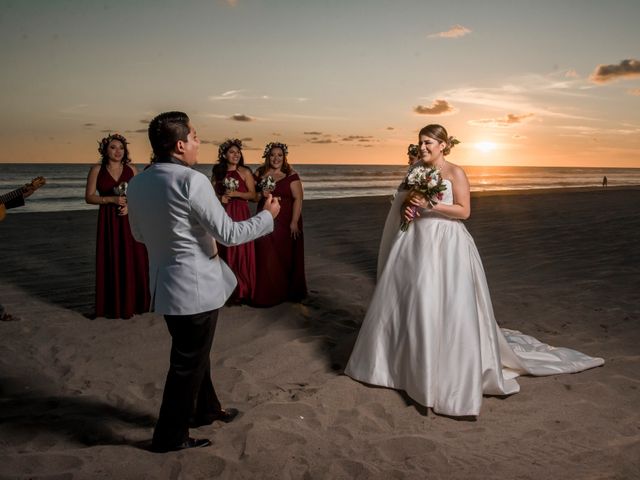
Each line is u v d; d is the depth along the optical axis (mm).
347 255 8672
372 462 2773
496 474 2650
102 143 5262
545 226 11906
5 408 3408
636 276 6840
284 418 3191
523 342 4391
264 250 5629
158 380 3916
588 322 5098
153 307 2689
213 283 2688
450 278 3479
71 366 4164
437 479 2602
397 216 3791
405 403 3457
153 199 2572
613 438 3021
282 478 2598
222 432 3014
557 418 3271
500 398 3553
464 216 3537
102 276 5316
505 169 188375
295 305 5703
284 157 5801
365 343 3719
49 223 12742
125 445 2887
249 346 4574
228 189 5543
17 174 67562
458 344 3387
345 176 76188
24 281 6891
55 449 2887
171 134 2607
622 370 3977
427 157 3617
